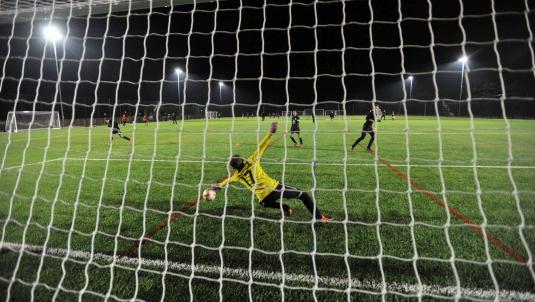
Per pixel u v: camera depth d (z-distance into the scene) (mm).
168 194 5297
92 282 2771
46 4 3605
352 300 2426
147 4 3611
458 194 4910
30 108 22359
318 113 30375
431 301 2406
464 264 2869
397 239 3383
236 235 3607
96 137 16203
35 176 6707
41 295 2617
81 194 5359
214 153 9859
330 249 3215
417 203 4531
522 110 24406
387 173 6449
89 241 3549
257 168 3459
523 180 5762
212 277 2812
